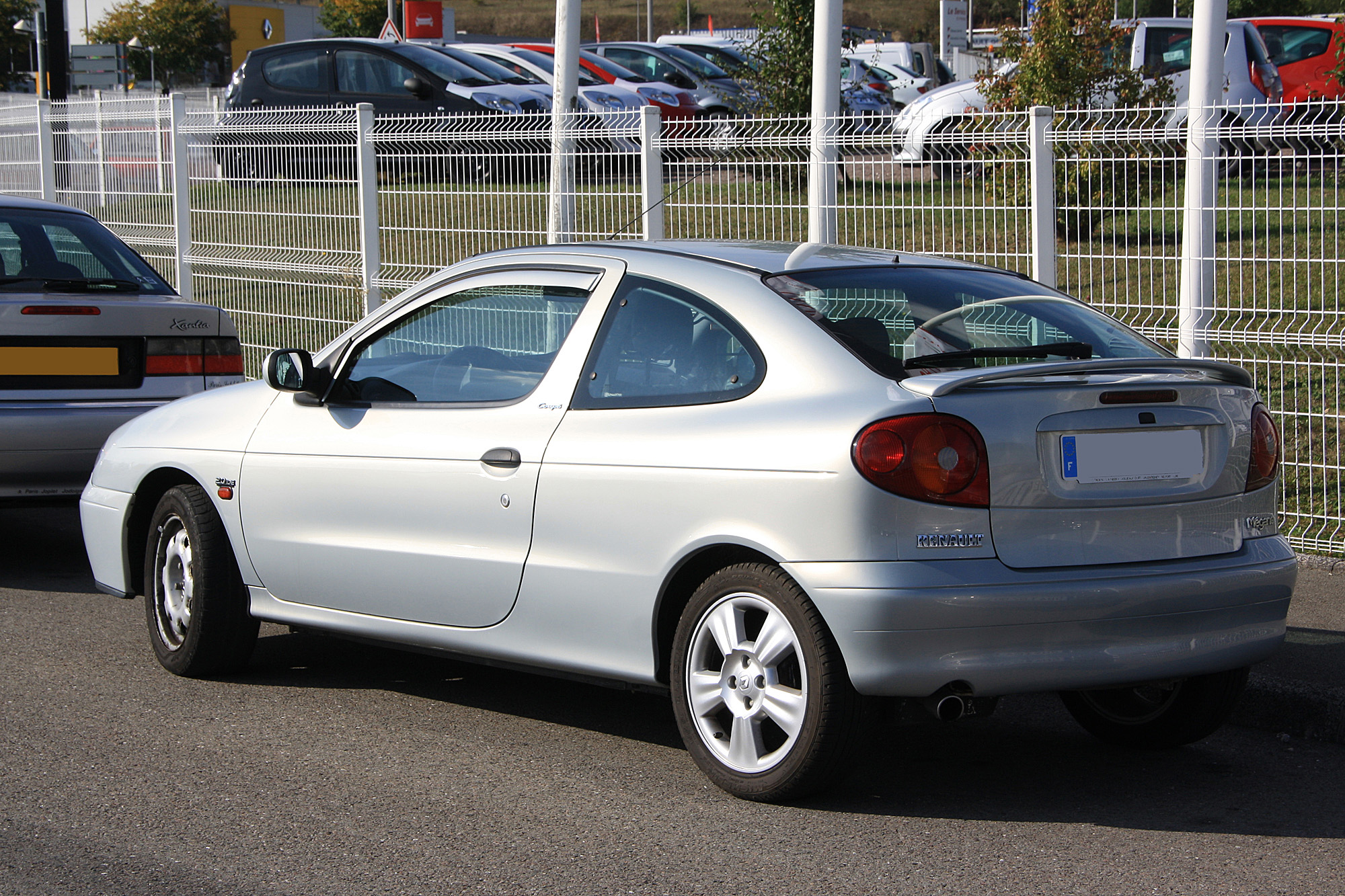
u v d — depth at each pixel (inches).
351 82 738.8
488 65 764.6
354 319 442.9
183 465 236.7
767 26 666.8
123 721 213.9
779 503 168.7
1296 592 270.1
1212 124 291.9
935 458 163.3
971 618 162.2
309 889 154.0
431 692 232.7
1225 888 155.6
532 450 193.8
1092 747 209.0
